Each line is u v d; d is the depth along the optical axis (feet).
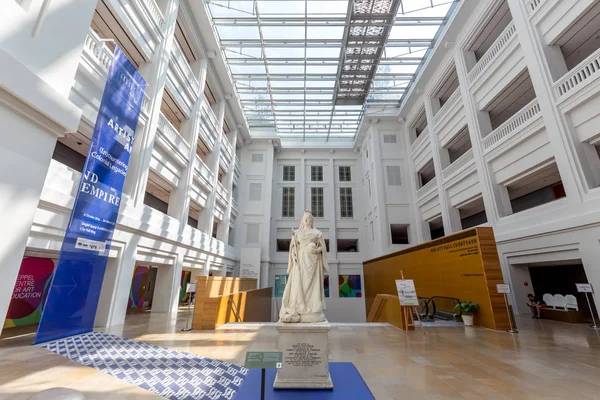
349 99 66.39
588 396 11.82
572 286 42.42
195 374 14.42
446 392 12.28
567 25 29.99
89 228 23.43
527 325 29.84
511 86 38.88
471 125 45.24
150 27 36.04
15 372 14.06
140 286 51.29
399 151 72.28
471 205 51.13
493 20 42.52
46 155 10.73
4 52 8.75
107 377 13.79
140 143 34.58
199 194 54.80
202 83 52.85
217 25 50.47
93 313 24.21
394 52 54.90
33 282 29.60
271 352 9.53
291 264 15.70
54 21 10.97
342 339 23.45
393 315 30.83
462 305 30.71
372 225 75.41
